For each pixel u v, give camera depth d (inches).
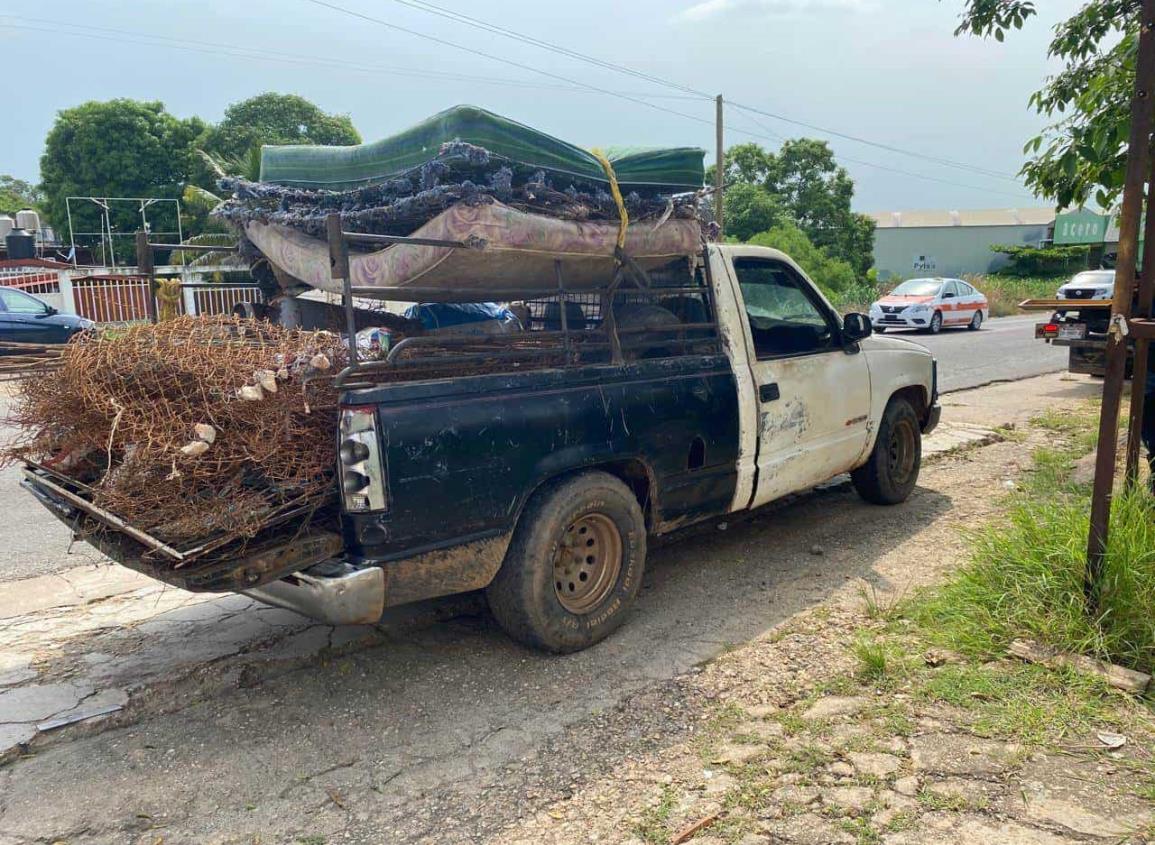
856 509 240.1
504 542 137.9
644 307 178.1
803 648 149.3
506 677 142.6
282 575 118.1
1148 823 99.2
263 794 111.0
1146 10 129.1
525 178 144.3
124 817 106.5
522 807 107.1
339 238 121.1
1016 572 155.1
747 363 183.0
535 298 166.2
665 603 174.2
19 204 2335.1
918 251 2375.7
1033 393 462.9
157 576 117.8
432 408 127.1
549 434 141.3
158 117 1608.0
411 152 143.3
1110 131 182.5
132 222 1579.7
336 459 125.6
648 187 164.9
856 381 215.6
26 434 147.6
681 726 125.2
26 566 202.1
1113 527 153.2
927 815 101.8
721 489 177.3
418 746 122.0
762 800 106.0
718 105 1117.1
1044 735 118.1
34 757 120.4
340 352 134.0
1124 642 137.2
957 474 280.7
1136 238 134.1
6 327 574.6
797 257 1301.7
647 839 99.6
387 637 158.4
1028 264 2126.0
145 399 118.6
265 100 1578.5
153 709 133.6
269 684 141.6
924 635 150.6
